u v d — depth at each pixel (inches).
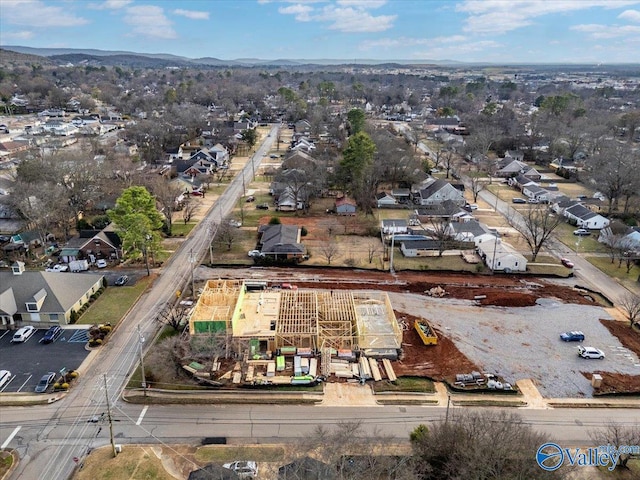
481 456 1049.5
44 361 1640.0
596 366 1654.8
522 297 2117.4
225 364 1642.5
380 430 1355.8
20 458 1241.4
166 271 2363.4
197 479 1125.1
